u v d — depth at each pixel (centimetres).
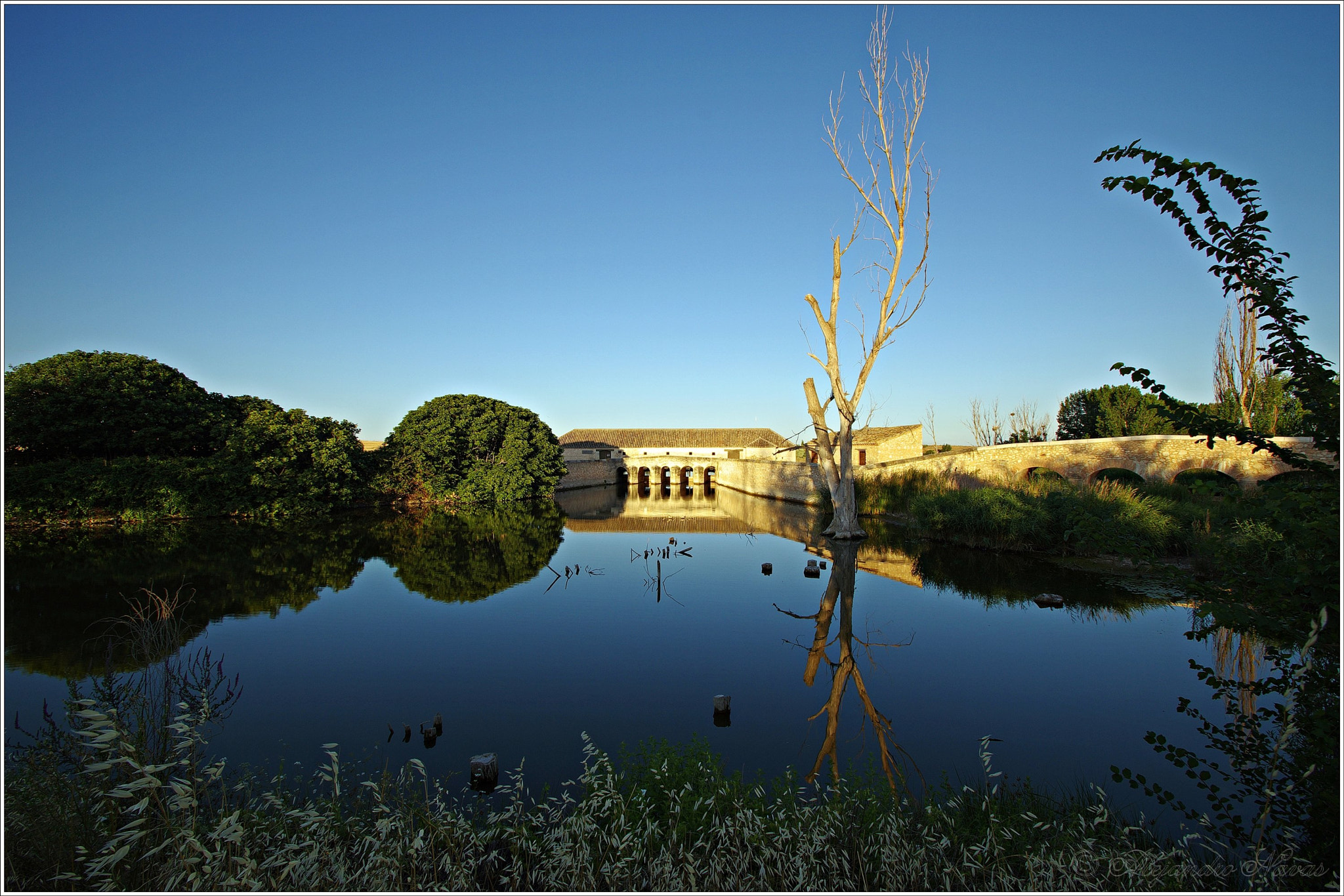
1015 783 675
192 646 1238
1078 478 3409
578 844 468
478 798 666
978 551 2231
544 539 2916
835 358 2625
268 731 849
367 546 2619
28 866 430
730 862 462
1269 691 510
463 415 5175
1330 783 444
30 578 1866
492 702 952
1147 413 4288
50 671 1033
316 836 474
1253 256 445
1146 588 1619
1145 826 570
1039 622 1352
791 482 4956
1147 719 855
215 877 413
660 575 1756
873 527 2988
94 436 3406
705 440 9212
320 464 3888
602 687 1009
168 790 527
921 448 5338
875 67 2312
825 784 665
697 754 593
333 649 1217
